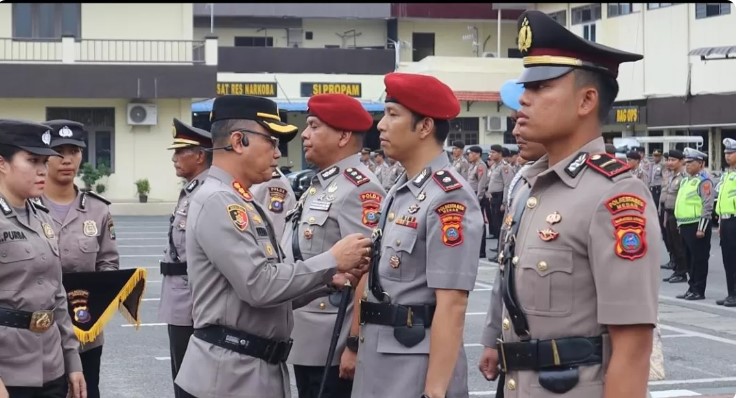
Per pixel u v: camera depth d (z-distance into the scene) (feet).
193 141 21.57
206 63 90.07
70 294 19.12
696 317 35.83
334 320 17.34
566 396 10.43
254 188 21.65
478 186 66.64
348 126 17.97
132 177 91.66
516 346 10.77
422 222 13.91
